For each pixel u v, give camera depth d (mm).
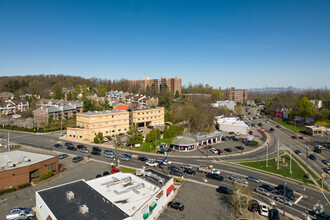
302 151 76188
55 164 53969
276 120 143500
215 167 59656
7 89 198625
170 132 89938
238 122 114000
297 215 37281
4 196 42031
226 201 41375
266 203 41281
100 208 30375
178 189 46062
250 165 61719
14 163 49094
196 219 35438
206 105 148875
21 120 108562
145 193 36188
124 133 96812
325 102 147750
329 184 50000
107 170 55656
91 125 85562
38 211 35062
